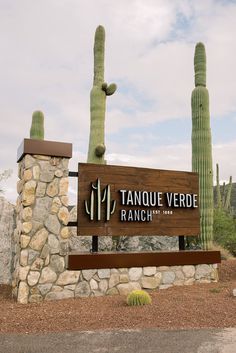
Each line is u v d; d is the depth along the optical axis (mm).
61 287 9578
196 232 11984
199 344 5707
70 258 9742
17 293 9398
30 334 6316
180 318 7211
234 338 5984
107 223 10633
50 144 9922
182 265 11242
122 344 5734
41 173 9805
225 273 12984
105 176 10797
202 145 14516
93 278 9977
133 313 7570
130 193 11023
